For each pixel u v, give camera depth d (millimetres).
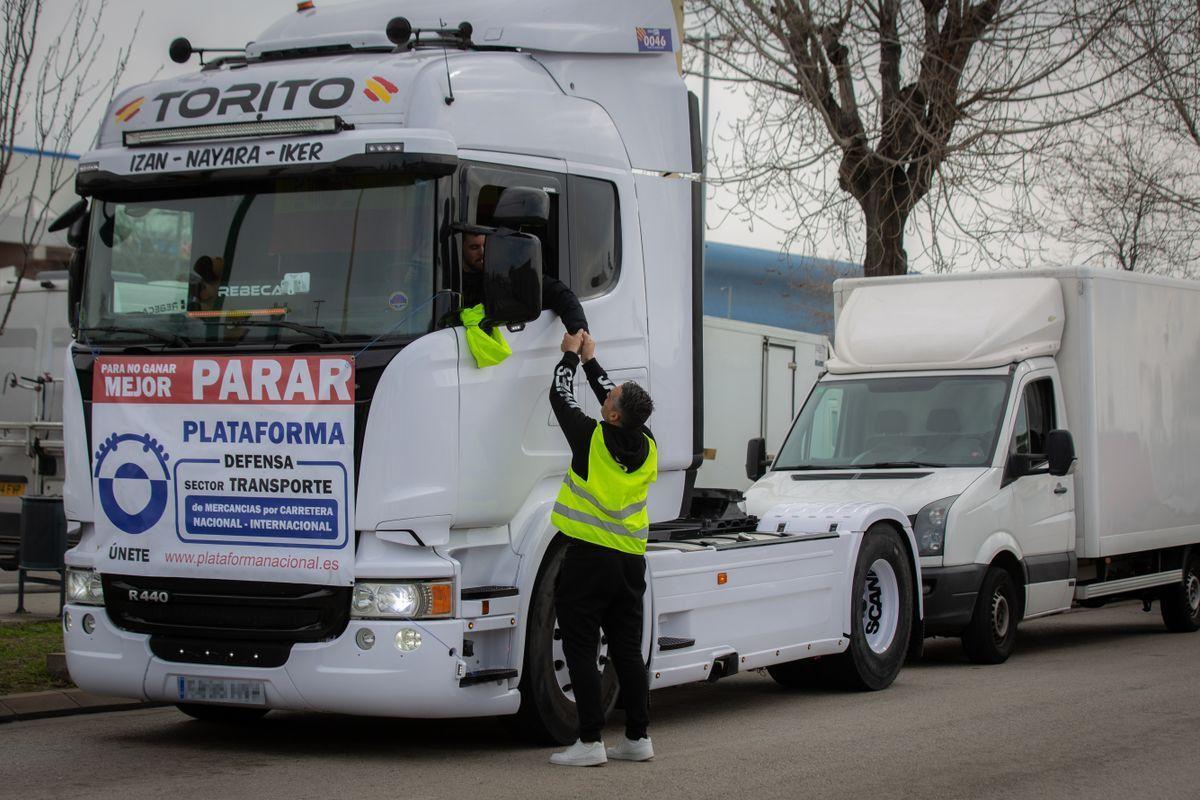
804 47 18875
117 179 7648
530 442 7645
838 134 18906
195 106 7641
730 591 8789
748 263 29812
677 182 8906
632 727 7465
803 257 20250
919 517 11789
